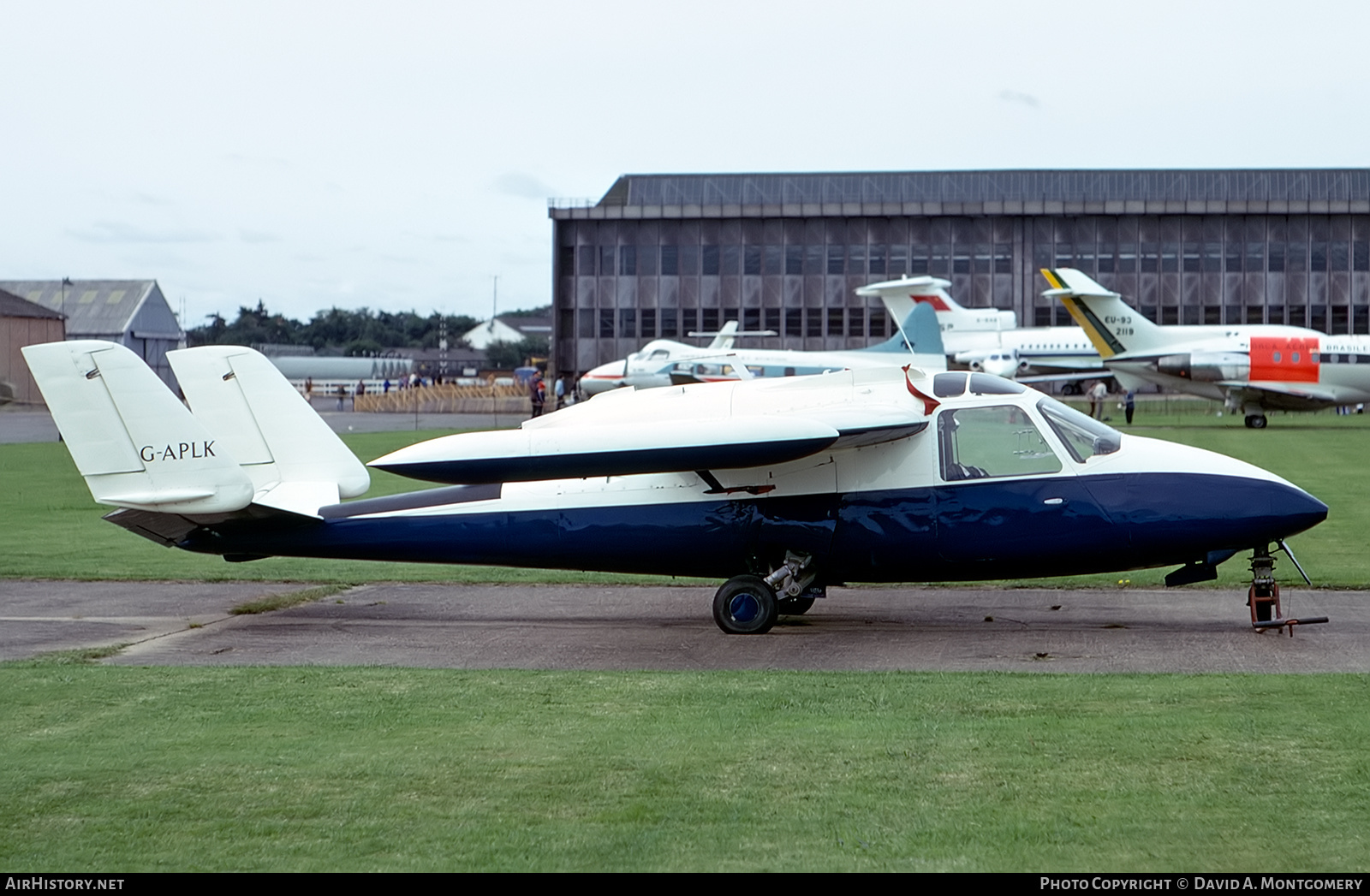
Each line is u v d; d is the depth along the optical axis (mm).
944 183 97375
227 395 14898
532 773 7695
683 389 13555
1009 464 12781
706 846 6469
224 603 14891
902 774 7613
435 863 6285
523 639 12648
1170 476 12656
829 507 12922
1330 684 9875
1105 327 58156
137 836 6699
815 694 9789
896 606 14562
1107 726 8633
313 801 7211
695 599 15188
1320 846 6395
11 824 6883
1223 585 15641
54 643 12492
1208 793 7180
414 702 9609
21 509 24594
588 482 13430
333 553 13875
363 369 130000
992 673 10586
